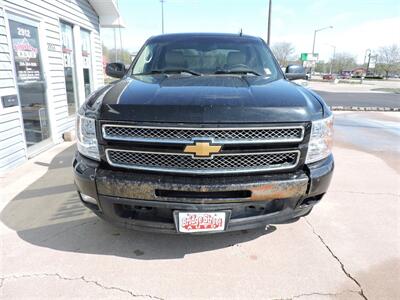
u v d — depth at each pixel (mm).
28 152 5102
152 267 2369
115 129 2086
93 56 8516
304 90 2564
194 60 3355
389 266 2424
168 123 1990
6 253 2525
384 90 28625
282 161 2154
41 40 5520
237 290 2150
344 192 3787
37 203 3404
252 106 2043
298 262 2453
